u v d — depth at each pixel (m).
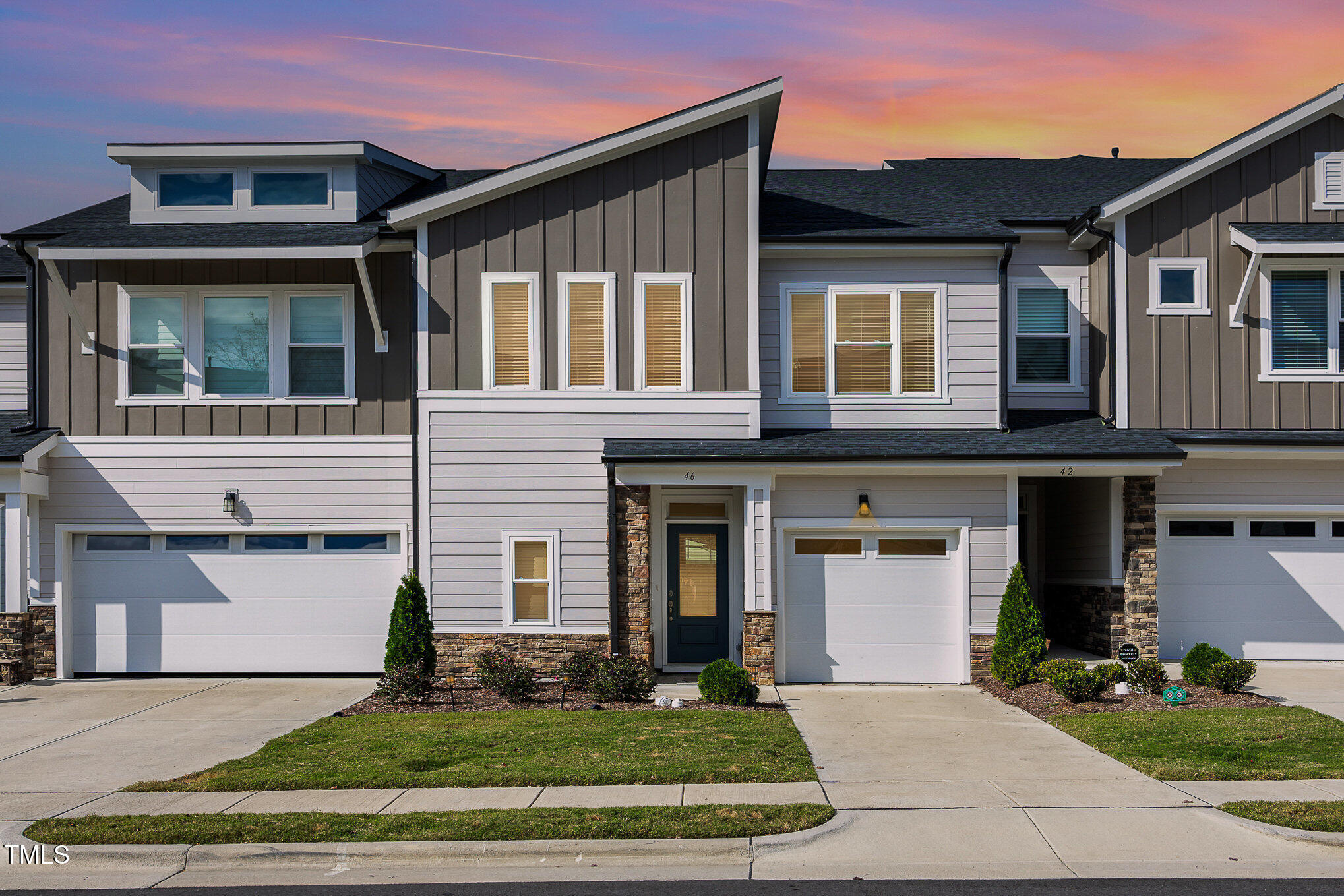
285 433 16.73
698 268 15.85
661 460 14.91
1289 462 16.59
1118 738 11.29
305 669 16.69
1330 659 16.56
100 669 16.69
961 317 16.45
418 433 15.75
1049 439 15.71
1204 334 16.42
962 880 7.39
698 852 7.95
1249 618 16.61
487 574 15.72
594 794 9.30
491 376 15.83
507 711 13.14
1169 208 16.45
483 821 8.40
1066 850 7.92
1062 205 18.34
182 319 16.83
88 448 16.66
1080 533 17.34
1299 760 10.16
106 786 9.94
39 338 16.78
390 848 7.96
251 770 10.25
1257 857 7.74
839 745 11.34
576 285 15.84
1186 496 16.53
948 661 15.55
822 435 16.05
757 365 15.81
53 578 16.61
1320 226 16.23
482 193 15.70
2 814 9.00
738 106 15.64
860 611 15.63
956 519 15.56
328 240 15.87
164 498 16.69
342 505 16.70
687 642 16.48
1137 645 15.56
